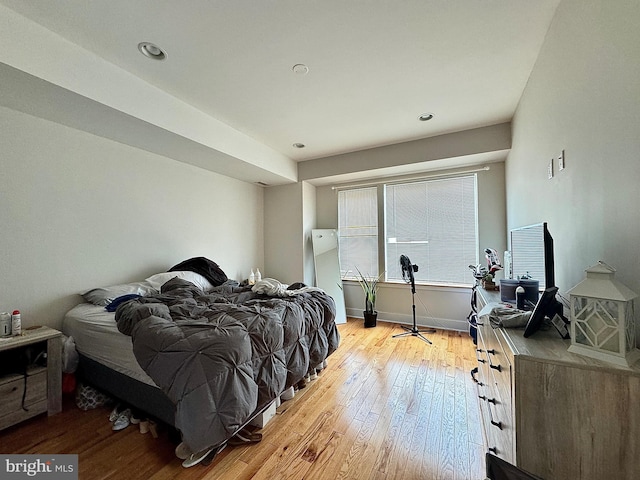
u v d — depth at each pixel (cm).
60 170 233
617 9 103
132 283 271
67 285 238
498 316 144
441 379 240
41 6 150
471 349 309
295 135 338
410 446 160
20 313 208
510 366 102
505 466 91
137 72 211
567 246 153
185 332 149
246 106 266
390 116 291
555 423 92
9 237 206
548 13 162
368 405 202
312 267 461
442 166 373
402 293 417
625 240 102
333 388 227
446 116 293
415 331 361
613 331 89
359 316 447
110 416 186
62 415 191
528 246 176
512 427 101
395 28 171
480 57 200
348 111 279
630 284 99
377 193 436
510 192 315
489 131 316
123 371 179
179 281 262
